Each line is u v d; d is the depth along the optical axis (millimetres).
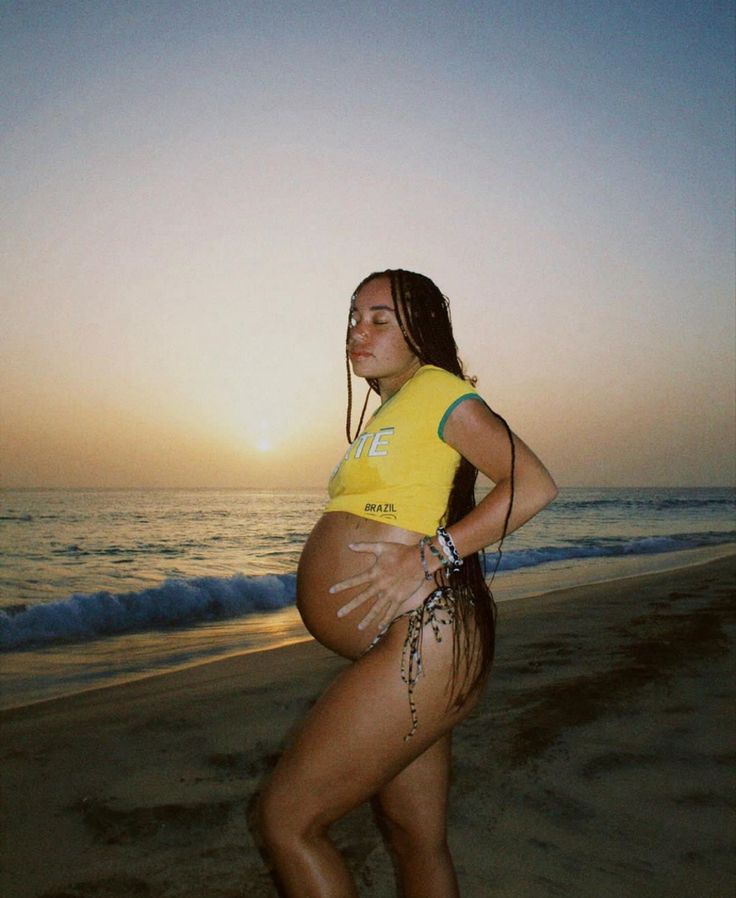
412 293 1800
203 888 2361
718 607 7723
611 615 7551
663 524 34062
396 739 1475
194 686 5059
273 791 1484
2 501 51938
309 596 1683
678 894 2303
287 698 4641
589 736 3670
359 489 1656
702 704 4168
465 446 1568
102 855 2586
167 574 13664
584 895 2299
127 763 3471
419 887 1699
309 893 1444
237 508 45094
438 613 1528
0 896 2326
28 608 8266
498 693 4449
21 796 3090
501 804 2932
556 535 26531
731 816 2818
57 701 4723
